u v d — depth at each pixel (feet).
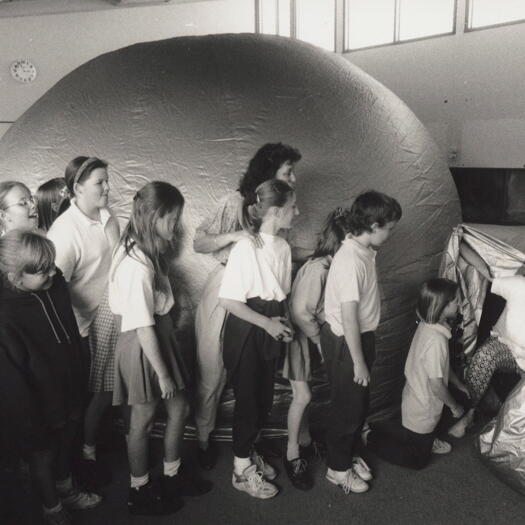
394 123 10.24
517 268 9.34
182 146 8.98
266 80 9.67
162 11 33.71
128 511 7.68
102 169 7.57
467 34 26.27
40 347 6.33
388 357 9.59
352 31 31.58
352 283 7.15
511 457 7.91
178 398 7.49
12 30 34.32
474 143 26.99
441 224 10.28
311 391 9.01
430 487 8.20
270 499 7.94
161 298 7.07
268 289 7.34
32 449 6.46
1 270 6.19
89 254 7.78
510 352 9.27
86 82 10.42
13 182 7.90
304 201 8.93
